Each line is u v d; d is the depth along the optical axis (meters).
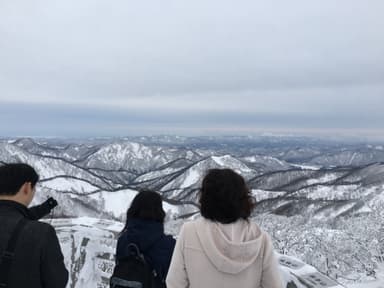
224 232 3.16
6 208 3.39
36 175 3.66
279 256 6.06
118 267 4.33
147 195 4.45
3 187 3.43
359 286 30.00
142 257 4.19
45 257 3.26
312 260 37.00
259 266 3.17
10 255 3.18
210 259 3.09
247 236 3.16
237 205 3.16
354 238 38.66
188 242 3.23
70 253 7.80
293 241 39.56
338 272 35.38
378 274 33.66
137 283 4.15
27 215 3.55
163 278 4.22
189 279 3.20
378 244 38.12
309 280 5.25
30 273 3.19
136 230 4.29
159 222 4.39
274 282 3.18
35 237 3.26
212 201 3.19
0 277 3.14
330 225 54.66
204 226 3.22
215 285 3.09
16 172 3.49
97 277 7.43
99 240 8.02
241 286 3.08
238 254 3.03
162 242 4.29
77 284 7.39
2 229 3.28
